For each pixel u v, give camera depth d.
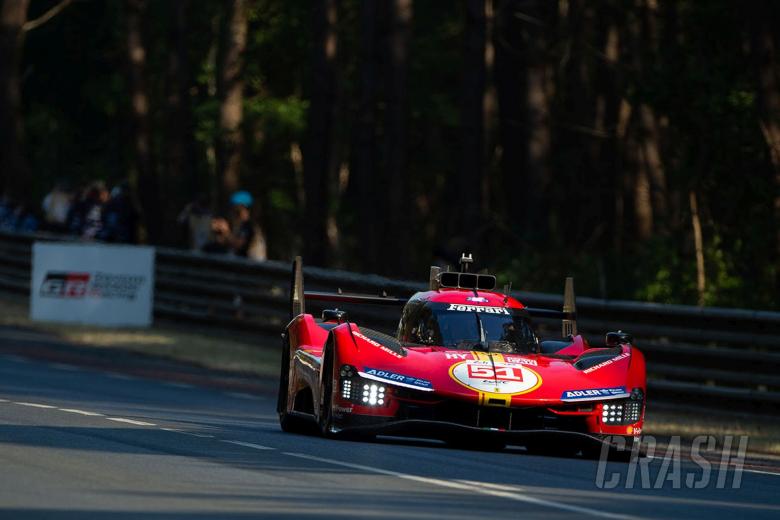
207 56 165.00
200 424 45.69
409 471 33.91
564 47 141.88
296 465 34.00
